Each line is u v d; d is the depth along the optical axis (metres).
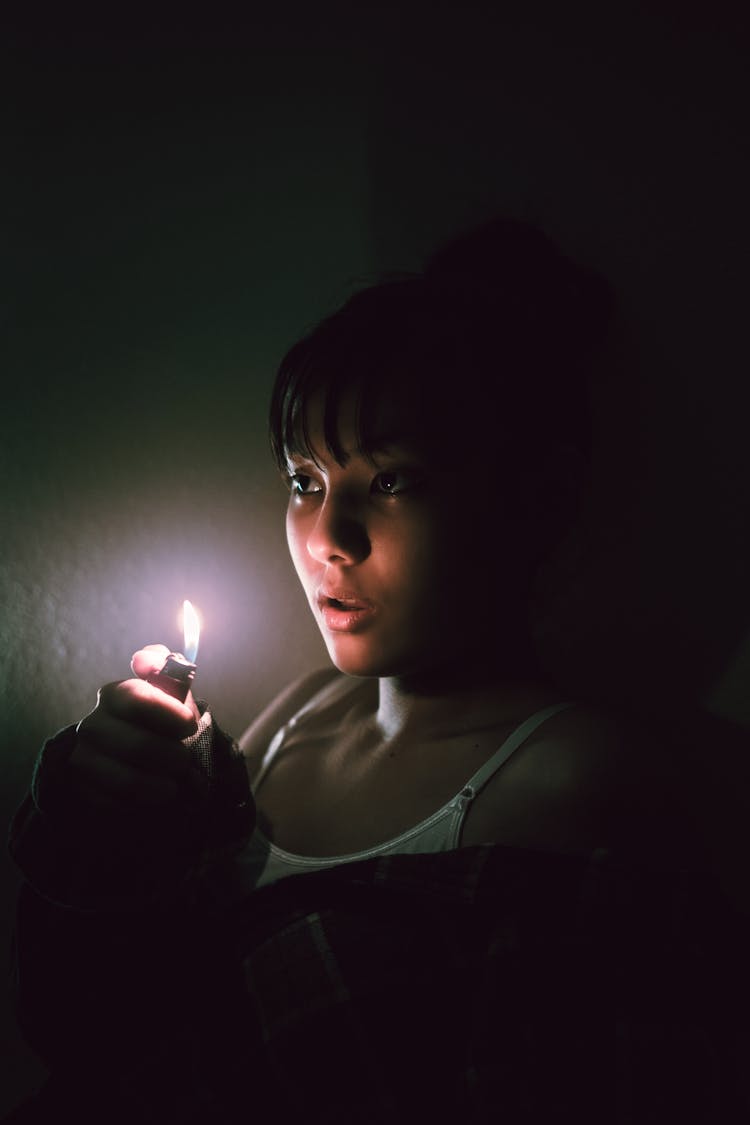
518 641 0.69
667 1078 0.49
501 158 0.85
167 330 0.91
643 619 0.84
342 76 0.87
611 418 0.83
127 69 0.90
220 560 0.92
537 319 0.69
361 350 0.61
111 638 0.94
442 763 0.65
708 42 0.78
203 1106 0.61
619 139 0.81
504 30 0.83
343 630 0.63
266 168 0.89
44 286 0.93
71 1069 0.68
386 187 0.88
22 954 0.69
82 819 0.61
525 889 0.54
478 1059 0.52
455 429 0.61
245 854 0.71
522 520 0.66
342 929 0.59
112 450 0.93
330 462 0.62
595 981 0.51
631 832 0.56
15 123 0.92
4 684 0.95
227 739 0.70
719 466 0.81
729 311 0.79
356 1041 0.56
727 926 0.54
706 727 0.82
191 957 0.67
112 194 0.91
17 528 0.94
